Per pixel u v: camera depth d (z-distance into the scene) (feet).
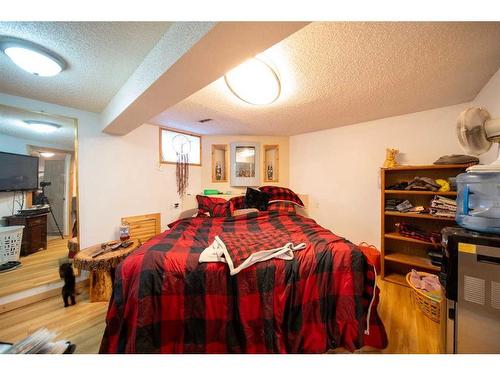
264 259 4.35
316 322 4.23
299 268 4.36
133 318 3.80
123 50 4.17
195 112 7.82
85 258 5.74
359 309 4.28
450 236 3.26
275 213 8.95
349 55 4.33
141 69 4.59
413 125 7.91
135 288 3.89
